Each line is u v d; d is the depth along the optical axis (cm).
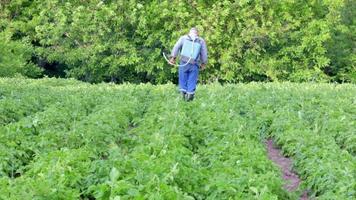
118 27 3391
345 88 2308
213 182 819
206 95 1995
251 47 3391
